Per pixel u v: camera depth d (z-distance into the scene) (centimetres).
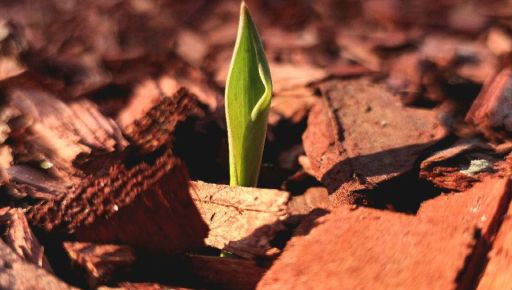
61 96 38
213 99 39
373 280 28
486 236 29
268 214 31
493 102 35
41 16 44
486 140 35
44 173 33
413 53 43
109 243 30
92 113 36
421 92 39
